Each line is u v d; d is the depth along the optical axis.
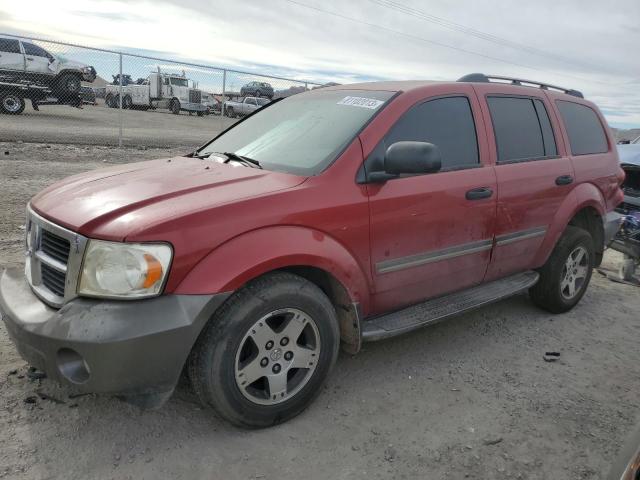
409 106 3.52
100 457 2.67
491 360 3.90
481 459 2.82
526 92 4.44
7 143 12.54
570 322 4.71
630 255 5.89
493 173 3.88
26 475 2.51
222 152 3.79
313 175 3.08
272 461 2.71
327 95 3.98
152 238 2.47
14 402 3.02
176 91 26.88
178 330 2.48
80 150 12.77
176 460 2.68
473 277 3.94
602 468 2.81
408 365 3.75
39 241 2.87
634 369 3.93
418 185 3.40
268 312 2.77
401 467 2.73
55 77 18.45
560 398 3.45
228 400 2.73
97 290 2.48
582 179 4.68
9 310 2.72
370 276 3.25
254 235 2.72
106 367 2.41
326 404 3.22
